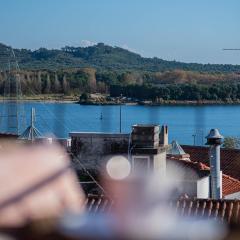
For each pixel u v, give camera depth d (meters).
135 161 33.91
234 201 23.55
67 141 32.56
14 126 51.72
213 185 37.28
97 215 2.82
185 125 150.12
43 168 2.90
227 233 2.76
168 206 3.13
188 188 36.38
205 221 2.78
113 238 2.59
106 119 102.31
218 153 37.56
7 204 2.68
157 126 34.84
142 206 3.00
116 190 3.37
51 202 2.81
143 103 147.38
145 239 2.62
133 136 34.06
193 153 57.06
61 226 2.62
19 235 2.57
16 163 2.86
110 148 33.31
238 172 53.00
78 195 3.10
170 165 37.84
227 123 163.50
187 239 2.66
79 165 29.62
